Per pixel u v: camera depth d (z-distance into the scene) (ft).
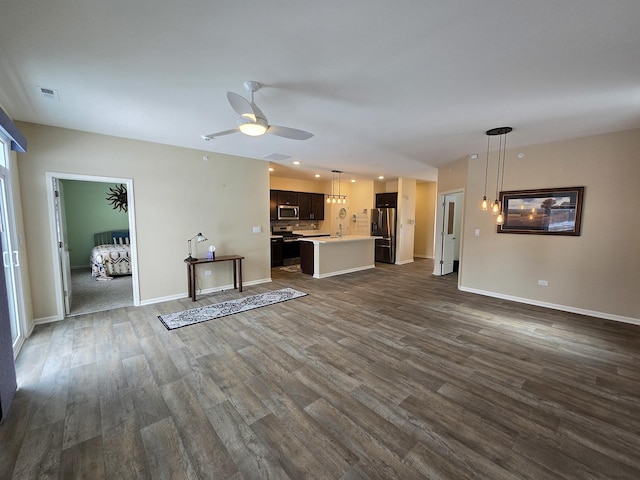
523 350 9.51
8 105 9.21
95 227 24.94
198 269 15.84
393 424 6.16
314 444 5.62
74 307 13.71
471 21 5.24
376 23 5.32
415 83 7.67
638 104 8.87
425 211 30.40
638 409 6.68
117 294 15.97
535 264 14.23
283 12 5.04
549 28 5.40
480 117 10.14
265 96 8.50
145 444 5.60
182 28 5.49
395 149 15.08
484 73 7.13
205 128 11.68
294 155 16.81
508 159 14.90
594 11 4.93
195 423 6.17
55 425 6.07
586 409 6.66
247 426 6.09
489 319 12.32
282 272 22.40
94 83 7.70
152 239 14.16
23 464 5.11
